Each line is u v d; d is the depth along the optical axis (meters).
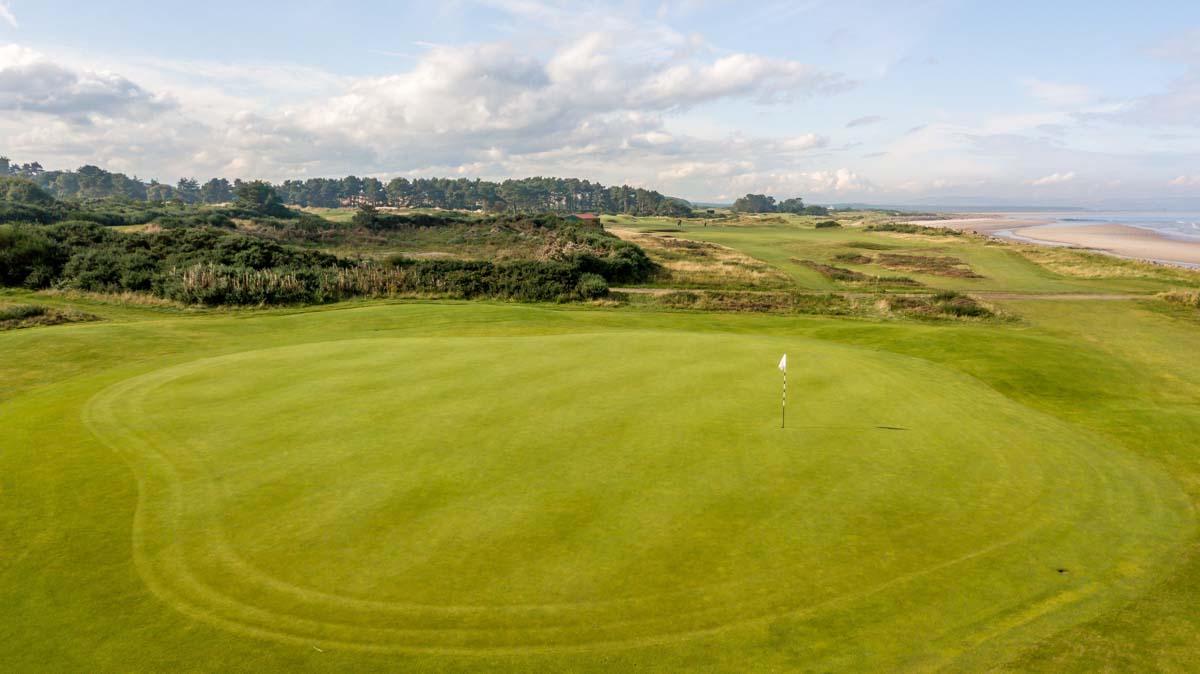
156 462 10.85
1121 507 10.05
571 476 10.27
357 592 7.22
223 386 15.58
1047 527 9.16
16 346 21.73
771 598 7.21
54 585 7.40
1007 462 11.49
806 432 12.59
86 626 6.68
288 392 14.98
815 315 39.00
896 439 12.38
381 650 6.37
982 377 20.00
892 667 6.23
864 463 11.12
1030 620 6.99
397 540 8.29
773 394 15.20
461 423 12.74
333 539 8.31
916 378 17.70
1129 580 7.89
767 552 8.14
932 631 6.75
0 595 7.20
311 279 39.66
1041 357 22.19
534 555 7.95
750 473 10.53
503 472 10.40
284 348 20.58
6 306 28.22
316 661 6.23
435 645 6.43
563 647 6.42
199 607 7.00
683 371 17.34
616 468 10.61
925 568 7.92
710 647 6.45
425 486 9.86
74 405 14.23
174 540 8.34
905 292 45.12
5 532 8.60
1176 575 8.06
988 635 6.71
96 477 10.28
